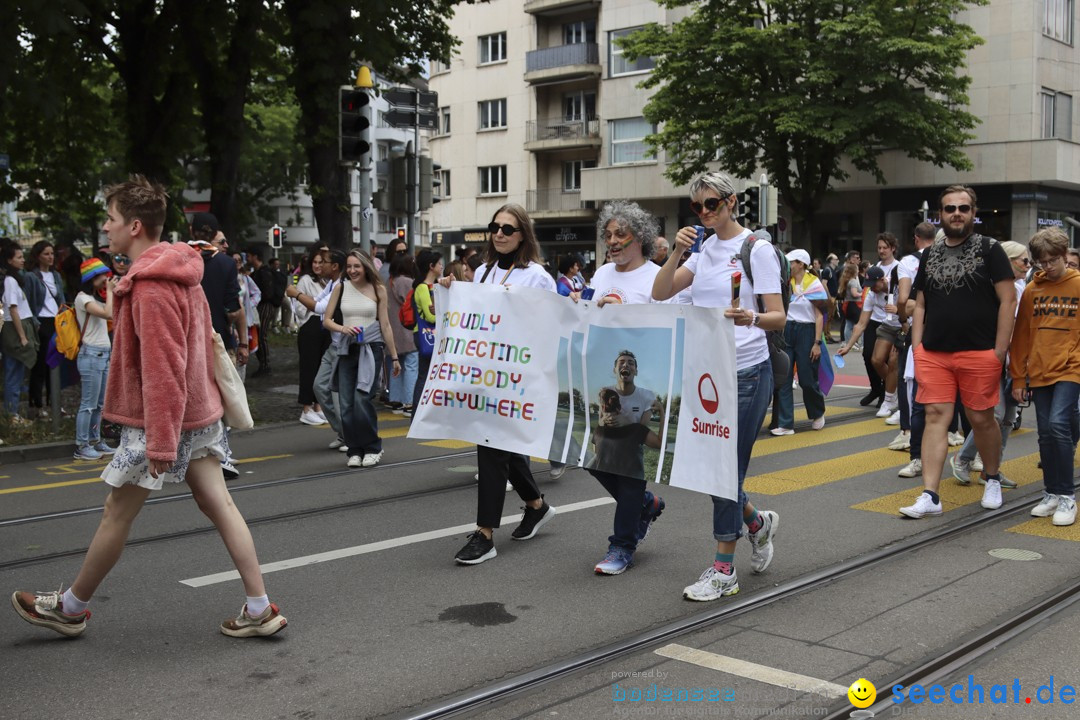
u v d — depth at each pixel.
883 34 29.16
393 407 13.20
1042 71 34.84
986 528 6.75
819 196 32.59
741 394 5.04
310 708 3.85
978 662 4.31
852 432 10.88
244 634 4.60
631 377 5.32
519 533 6.41
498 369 5.81
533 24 43.62
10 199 23.23
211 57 19.48
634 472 5.32
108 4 15.77
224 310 8.51
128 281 4.19
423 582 5.50
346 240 18.78
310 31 17.84
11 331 11.29
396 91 15.23
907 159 35.69
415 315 12.27
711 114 32.03
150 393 4.12
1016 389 7.23
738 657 4.36
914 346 7.16
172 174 21.20
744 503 5.44
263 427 11.69
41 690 4.01
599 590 5.34
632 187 40.31
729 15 31.33
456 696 3.95
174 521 6.88
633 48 32.53
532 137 44.00
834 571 5.66
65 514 7.23
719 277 5.07
